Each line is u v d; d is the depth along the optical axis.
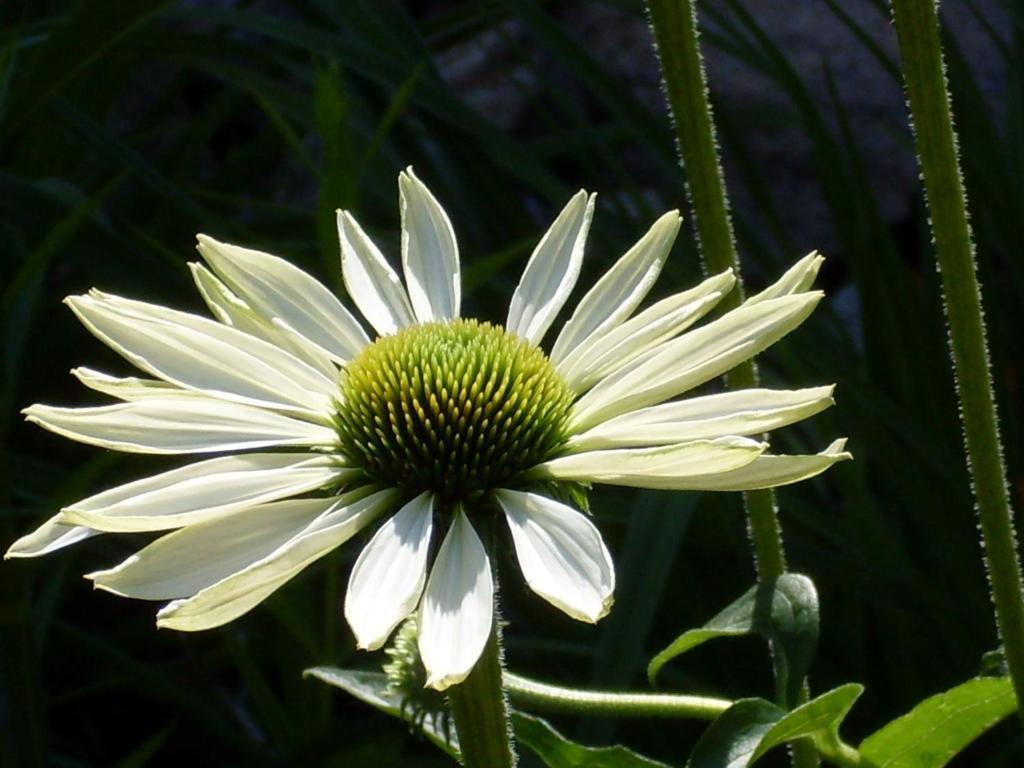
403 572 0.39
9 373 0.55
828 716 0.40
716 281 0.41
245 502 0.40
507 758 0.39
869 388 0.63
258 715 0.67
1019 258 0.69
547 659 0.60
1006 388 0.66
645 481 0.39
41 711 0.55
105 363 0.68
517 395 0.41
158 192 0.64
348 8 0.70
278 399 0.42
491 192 0.69
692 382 0.40
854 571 0.59
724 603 0.60
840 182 0.70
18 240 0.60
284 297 0.44
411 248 0.45
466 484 0.40
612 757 0.42
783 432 0.66
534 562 0.39
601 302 0.43
